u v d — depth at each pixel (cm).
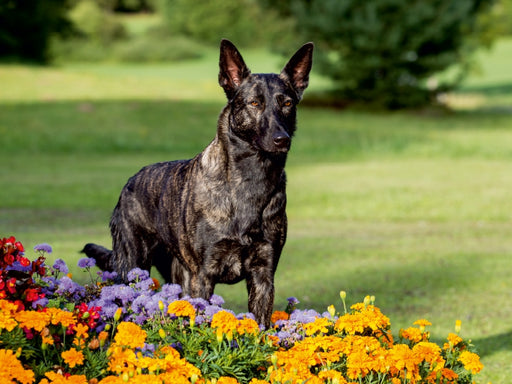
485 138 2420
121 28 6562
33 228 1012
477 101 3822
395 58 3222
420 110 3300
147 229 489
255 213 423
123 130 2425
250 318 368
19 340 319
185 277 493
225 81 448
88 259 420
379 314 373
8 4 4394
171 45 6316
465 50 3384
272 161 421
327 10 3238
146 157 2016
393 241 1003
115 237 506
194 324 359
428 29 3164
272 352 350
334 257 887
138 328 318
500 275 803
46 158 1948
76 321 335
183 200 441
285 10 3625
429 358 347
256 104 427
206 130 2497
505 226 1138
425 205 1286
